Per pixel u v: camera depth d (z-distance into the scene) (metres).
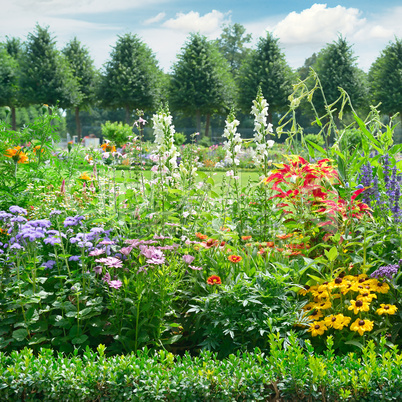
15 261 3.55
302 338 2.99
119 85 37.09
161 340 3.16
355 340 2.96
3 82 38.09
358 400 2.21
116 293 3.20
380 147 4.48
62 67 37.25
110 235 3.87
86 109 42.47
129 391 2.25
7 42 46.62
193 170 4.66
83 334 3.11
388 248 3.44
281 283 3.08
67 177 6.13
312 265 3.24
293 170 3.80
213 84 37.50
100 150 6.04
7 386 2.24
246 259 3.53
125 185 4.91
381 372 2.27
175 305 3.38
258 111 4.69
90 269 3.58
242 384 2.24
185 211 4.23
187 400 2.23
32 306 3.18
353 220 3.56
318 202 3.89
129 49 37.97
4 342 2.96
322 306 3.10
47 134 6.29
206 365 2.36
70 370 2.32
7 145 5.69
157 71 39.94
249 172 14.04
